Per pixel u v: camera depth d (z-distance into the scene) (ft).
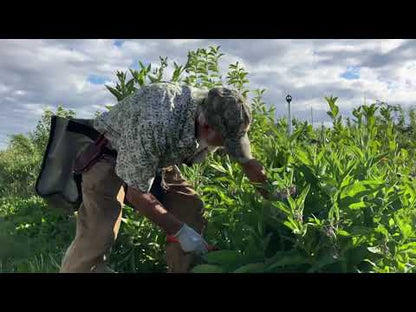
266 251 4.50
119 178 5.15
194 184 6.36
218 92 4.50
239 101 4.50
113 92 7.09
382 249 4.11
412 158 5.89
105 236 5.07
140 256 6.41
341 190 4.23
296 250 4.24
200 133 4.69
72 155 5.59
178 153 4.76
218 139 4.68
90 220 5.14
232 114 4.43
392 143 5.37
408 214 4.48
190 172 6.47
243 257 4.44
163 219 4.86
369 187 4.26
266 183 4.74
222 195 5.35
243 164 4.72
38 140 19.56
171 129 4.61
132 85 7.06
